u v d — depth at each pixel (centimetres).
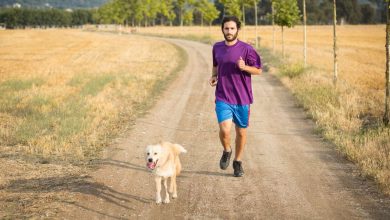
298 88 1950
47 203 739
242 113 813
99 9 16350
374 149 958
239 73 795
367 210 697
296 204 727
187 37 8312
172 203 737
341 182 827
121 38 8612
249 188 803
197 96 1953
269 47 5119
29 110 1614
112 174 893
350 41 7738
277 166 935
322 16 16888
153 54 4725
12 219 675
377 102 1633
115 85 2278
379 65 3756
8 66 3528
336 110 1427
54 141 1148
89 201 748
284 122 1380
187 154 1038
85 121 1369
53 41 7506
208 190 795
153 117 1487
